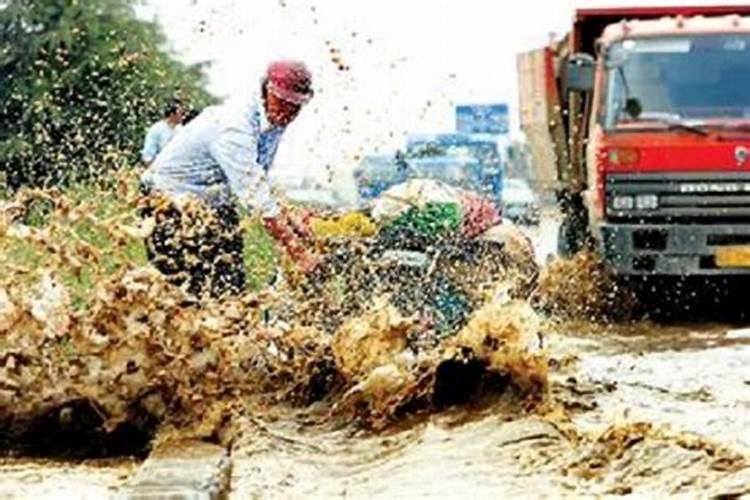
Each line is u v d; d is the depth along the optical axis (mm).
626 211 21234
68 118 34219
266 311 12711
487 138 29609
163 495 9094
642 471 9617
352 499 9375
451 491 9461
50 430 11398
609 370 14773
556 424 10906
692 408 12352
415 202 15539
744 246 21094
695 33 21812
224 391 11430
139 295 11328
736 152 21078
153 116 29406
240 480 9906
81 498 9492
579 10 24016
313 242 13898
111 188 13609
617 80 21609
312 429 11391
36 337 11328
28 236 11609
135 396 11305
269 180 14195
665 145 21172
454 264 15414
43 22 38438
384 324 12164
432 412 11570
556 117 25359
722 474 9359
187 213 13625
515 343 11516
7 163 33344
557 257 23234
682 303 21984
